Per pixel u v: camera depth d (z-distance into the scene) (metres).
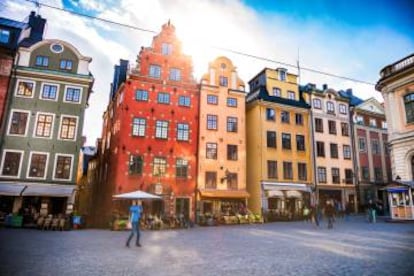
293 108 34.97
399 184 22.45
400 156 24.09
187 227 23.11
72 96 26.00
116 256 9.71
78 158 25.02
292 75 37.34
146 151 27.33
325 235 15.76
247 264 8.32
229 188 29.73
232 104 31.95
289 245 12.23
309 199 33.00
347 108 38.91
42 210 23.77
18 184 23.11
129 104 27.66
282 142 33.59
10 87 24.42
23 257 9.10
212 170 29.44
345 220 27.28
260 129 32.78
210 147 29.92
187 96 30.14
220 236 16.28
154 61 29.42
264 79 36.31
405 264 7.84
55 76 25.61
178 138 28.83
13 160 23.50
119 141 26.83
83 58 26.89
